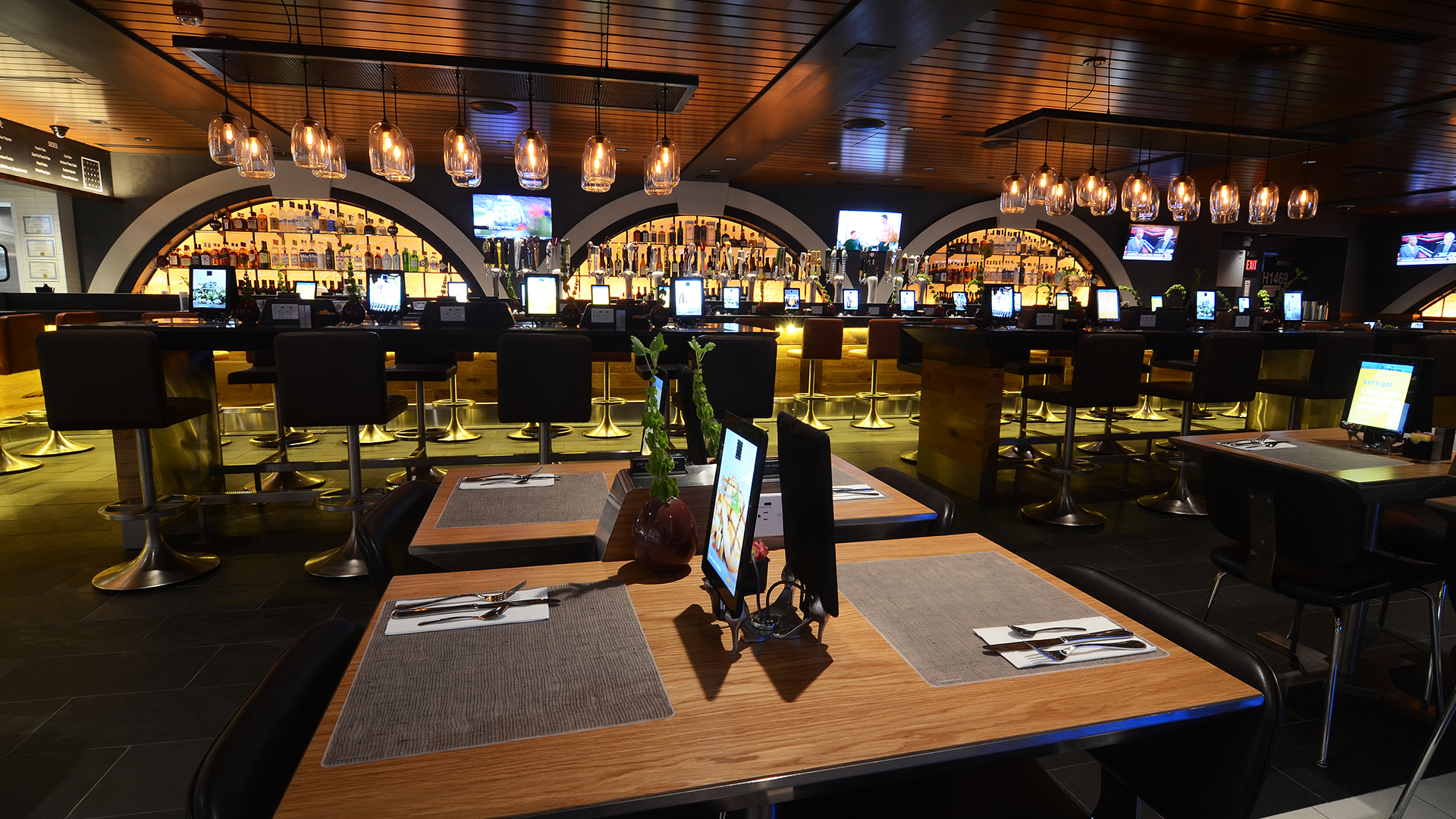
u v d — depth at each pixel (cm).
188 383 431
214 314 457
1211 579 367
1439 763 221
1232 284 1430
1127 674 116
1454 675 271
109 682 260
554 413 389
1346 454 295
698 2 466
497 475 242
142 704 247
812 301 1132
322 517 447
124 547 391
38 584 345
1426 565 237
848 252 1150
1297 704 253
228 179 1014
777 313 855
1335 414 615
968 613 139
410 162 515
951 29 490
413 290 1124
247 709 98
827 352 735
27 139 832
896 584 153
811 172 1085
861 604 142
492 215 1097
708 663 118
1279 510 222
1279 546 224
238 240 1058
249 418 682
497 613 135
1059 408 857
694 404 219
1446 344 512
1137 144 715
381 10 477
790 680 113
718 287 1057
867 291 1088
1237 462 231
